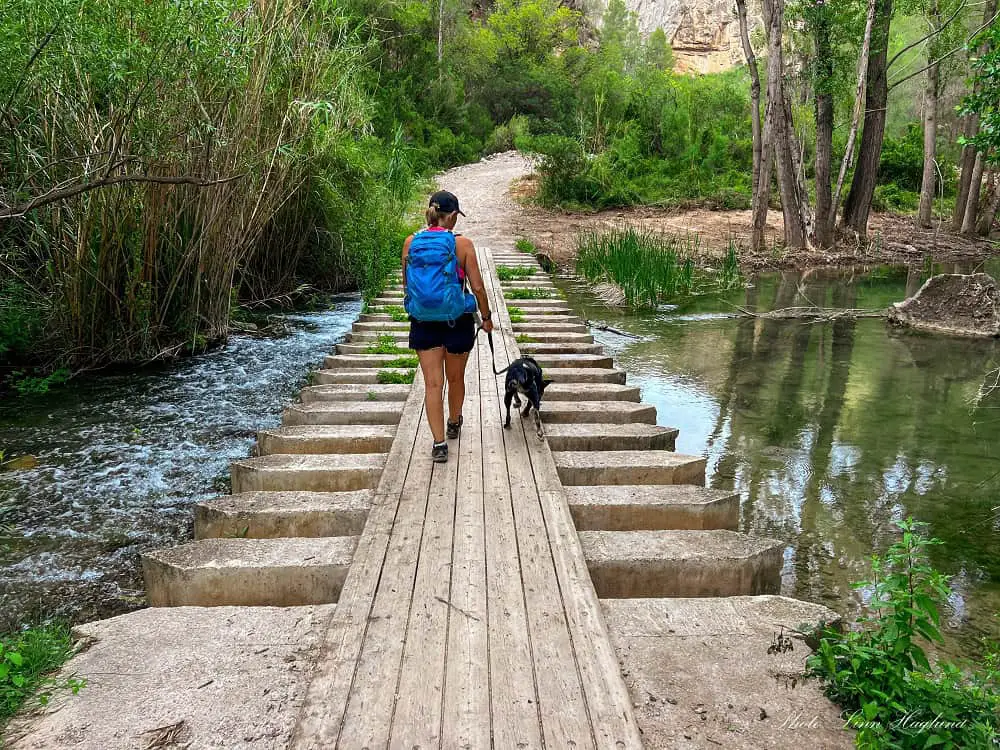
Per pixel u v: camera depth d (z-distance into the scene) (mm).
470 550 3549
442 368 4668
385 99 29047
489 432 5344
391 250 14242
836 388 8273
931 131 24609
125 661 2818
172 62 6777
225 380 8312
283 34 9203
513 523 3844
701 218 24531
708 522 4336
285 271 12984
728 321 12133
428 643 2811
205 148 8344
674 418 7273
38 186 7371
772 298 14281
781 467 6008
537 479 4438
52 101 7184
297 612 3201
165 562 3533
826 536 4828
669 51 70500
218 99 8227
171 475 5746
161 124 7277
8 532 4785
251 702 2582
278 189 10719
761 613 3195
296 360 9219
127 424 6852
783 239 21344
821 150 20219
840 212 28219
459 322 4656
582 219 23969
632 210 25938
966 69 22891
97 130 7285
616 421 5922
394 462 4699
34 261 8523
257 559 3572
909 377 8719
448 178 31234
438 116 37094
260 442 5500
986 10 21531
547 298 12086
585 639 2854
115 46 6340
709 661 2838
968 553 4590
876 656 2596
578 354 8297
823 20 18969
